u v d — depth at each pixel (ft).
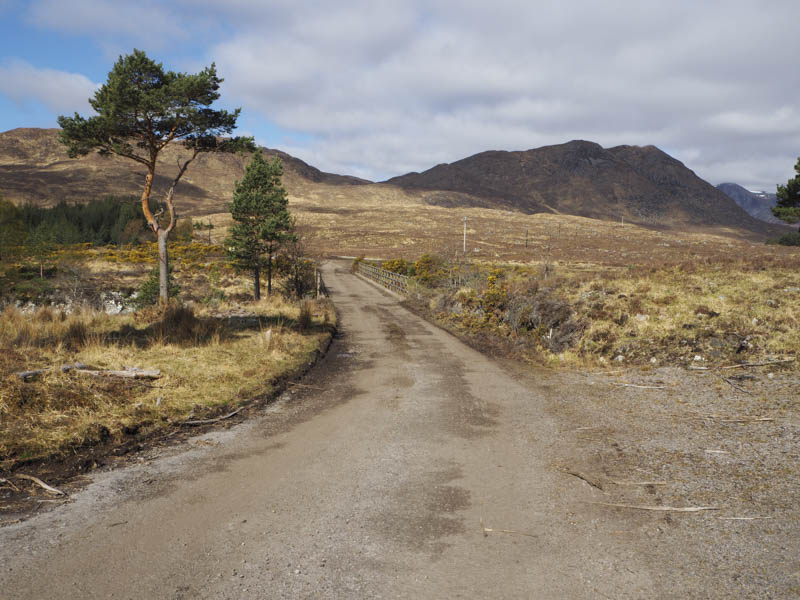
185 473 17.67
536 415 25.79
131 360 31.99
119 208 288.92
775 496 14.92
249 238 101.76
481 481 17.04
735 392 27.63
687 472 17.26
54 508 14.60
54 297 115.34
